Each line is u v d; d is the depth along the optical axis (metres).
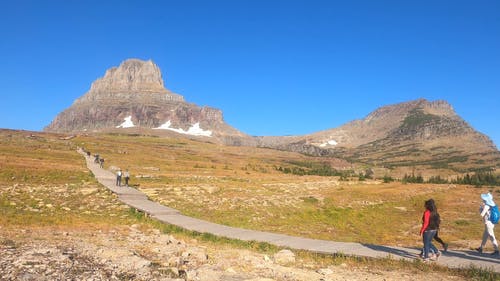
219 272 13.72
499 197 81.88
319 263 17.06
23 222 25.14
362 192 76.44
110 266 13.77
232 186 66.31
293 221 43.84
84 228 25.17
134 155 169.75
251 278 13.16
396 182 115.75
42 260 13.79
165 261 15.52
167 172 100.38
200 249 18.55
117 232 24.38
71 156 122.44
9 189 44.41
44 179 60.25
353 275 14.49
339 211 53.47
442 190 90.62
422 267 15.98
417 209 63.19
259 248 20.94
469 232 42.53
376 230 44.19
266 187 71.38
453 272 15.11
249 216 42.25
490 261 17.28
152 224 29.95
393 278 14.09
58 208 35.72
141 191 51.19
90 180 63.53
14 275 11.88
